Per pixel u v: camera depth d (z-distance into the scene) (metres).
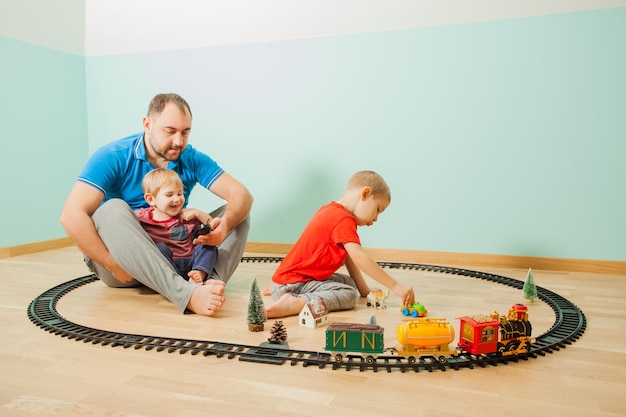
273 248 3.17
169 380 1.25
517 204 2.71
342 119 2.97
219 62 3.18
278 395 1.17
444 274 2.58
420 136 2.84
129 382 1.24
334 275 2.08
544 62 2.60
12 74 3.03
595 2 2.49
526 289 2.04
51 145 3.31
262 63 3.09
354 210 2.03
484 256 2.79
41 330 1.65
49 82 3.27
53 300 2.01
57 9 3.10
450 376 1.27
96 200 2.05
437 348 1.32
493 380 1.25
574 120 2.59
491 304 1.99
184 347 1.47
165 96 2.11
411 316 1.83
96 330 1.62
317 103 3.01
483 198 2.77
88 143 3.58
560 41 2.57
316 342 1.54
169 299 1.92
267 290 2.13
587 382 1.24
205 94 3.24
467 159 2.77
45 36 3.18
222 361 1.38
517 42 2.63
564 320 1.75
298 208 3.12
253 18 2.99
